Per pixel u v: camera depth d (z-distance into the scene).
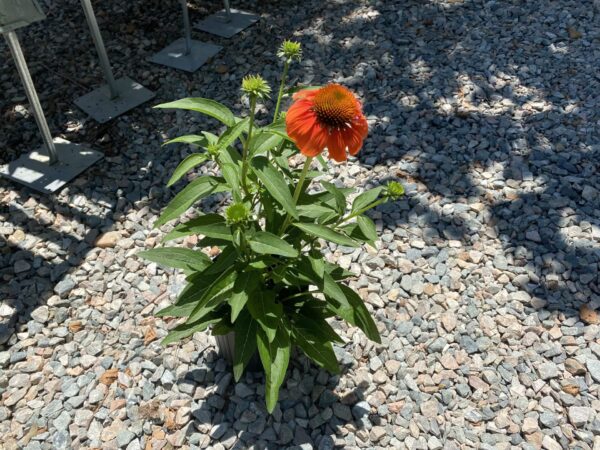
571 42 1.14
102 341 0.71
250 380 0.66
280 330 0.54
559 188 0.87
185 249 0.57
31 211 0.87
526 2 1.25
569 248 0.79
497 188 0.88
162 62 1.13
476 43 1.15
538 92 1.04
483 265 0.78
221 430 0.62
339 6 1.29
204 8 1.30
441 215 0.85
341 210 0.52
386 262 0.79
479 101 1.03
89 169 0.93
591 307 0.73
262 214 0.59
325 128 0.44
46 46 1.18
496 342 0.70
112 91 1.04
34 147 0.96
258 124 1.01
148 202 0.88
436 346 0.69
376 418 0.63
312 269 0.52
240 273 0.51
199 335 0.70
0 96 1.06
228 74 1.11
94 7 1.29
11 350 0.70
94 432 0.62
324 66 1.12
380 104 1.03
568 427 0.62
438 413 0.63
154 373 0.67
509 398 0.65
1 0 0.74
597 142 0.94
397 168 0.92
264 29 1.23
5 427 0.63
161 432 0.62
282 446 0.61
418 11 1.25
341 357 0.68
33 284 0.77
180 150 0.96
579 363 0.67
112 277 0.78
